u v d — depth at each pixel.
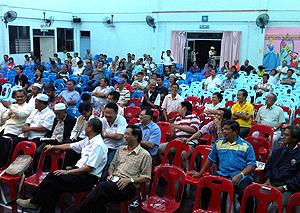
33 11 15.66
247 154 3.89
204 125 5.46
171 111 7.06
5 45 14.43
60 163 4.57
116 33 17.56
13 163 4.24
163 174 3.74
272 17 14.38
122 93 7.74
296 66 14.16
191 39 16.11
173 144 4.59
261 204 3.19
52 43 17.05
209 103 7.51
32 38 15.84
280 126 5.91
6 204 4.12
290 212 3.07
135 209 4.15
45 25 16.41
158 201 3.65
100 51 18.11
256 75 12.31
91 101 6.41
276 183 3.82
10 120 5.43
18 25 15.01
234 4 14.94
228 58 15.42
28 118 5.31
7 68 13.31
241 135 5.76
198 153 4.54
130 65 14.30
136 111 6.73
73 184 3.80
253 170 3.85
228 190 3.34
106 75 11.89
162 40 16.56
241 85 10.36
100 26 17.86
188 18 15.88
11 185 4.12
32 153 4.39
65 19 17.69
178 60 16.41
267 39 14.60
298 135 3.75
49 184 3.78
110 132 4.76
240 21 14.95
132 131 3.82
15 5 14.70
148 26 16.77
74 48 18.45
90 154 3.88
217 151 4.04
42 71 11.16
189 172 4.20
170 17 16.20
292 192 3.61
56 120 5.22
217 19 15.36
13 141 5.01
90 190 3.91
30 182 4.11
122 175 3.81
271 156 3.97
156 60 16.80
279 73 11.91
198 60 16.23
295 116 7.02
